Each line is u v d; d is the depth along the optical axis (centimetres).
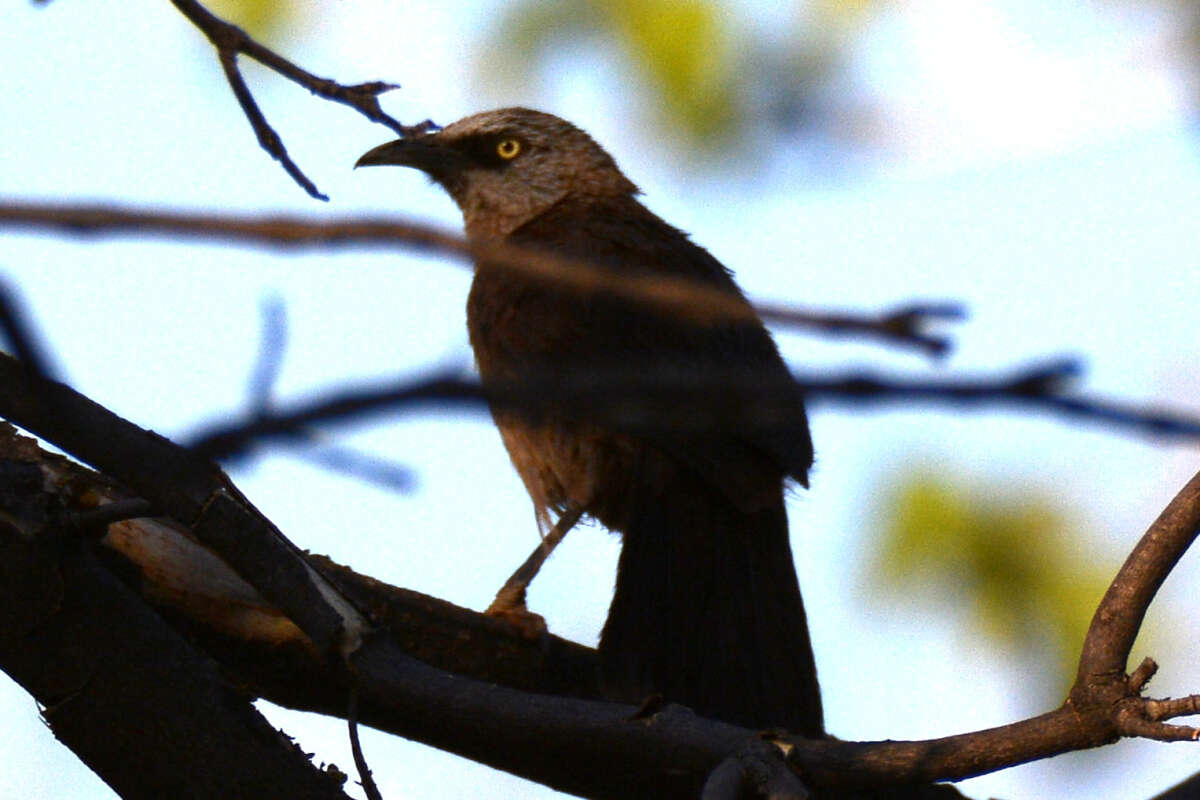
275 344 295
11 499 577
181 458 562
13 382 521
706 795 518
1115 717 539
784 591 851
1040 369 264
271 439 290
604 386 343
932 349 265
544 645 810
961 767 558
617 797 739
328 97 481
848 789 566
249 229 285
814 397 269
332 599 613
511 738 596
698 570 847
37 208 274
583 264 346
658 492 866
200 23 475
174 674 609
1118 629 548
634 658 819
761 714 805
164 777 612
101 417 548
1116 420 267
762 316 266
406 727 731
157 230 279
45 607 584
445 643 785
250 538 580
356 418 283
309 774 632
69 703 599
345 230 288
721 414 354
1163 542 552
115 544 696
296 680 723
